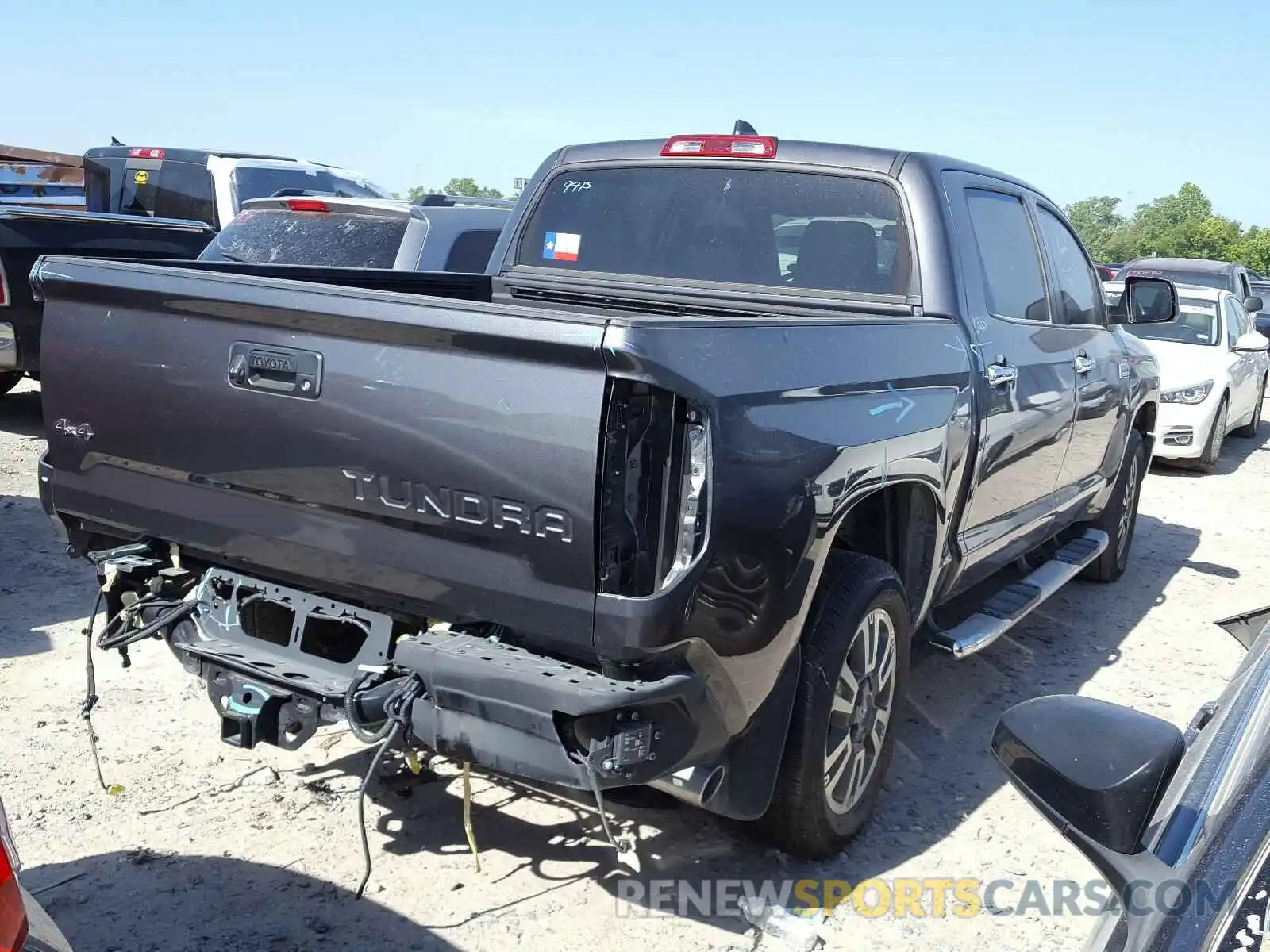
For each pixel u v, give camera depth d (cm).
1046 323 509
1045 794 177
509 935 314
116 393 330
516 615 276
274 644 331
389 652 312
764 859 359
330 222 759
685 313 462
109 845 348
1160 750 171
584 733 271
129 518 339
